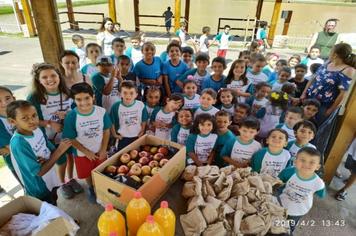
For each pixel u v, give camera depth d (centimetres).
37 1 273
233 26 1530
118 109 258
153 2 2406
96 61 344
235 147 229
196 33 1329
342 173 304
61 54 288
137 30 1266
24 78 646
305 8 2184
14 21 1441
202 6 2209
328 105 288
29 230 135
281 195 192
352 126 251
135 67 365
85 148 215
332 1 2909
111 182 156
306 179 183
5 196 251
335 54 274
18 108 168
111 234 106
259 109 318
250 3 2469
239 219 152
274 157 211
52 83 219
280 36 1111
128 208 132
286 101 292
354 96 245
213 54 986
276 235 157
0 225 142
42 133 195
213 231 147
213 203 158
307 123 228
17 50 912
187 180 183
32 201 149
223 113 241
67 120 210
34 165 178
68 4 1253
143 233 116
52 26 290
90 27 1466
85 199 229
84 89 204
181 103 282
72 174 260
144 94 344
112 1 1143
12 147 174
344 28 1467
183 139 258
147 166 175
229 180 171
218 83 346
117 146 273
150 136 206
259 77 375
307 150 178
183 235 155
